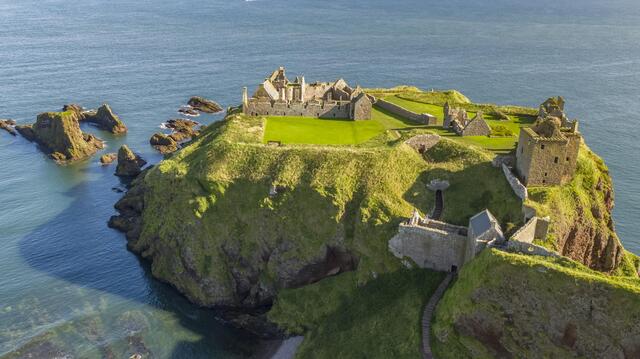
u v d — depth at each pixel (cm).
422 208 8544
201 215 9162
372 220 8250
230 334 8256
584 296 5753
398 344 6838
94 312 8562
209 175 9400
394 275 7862
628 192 12362
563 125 9562
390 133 10538
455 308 6512
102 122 16762
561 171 8156
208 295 8906
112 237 10750
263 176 9250
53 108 18025
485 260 6359
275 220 8838
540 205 7775
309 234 8625
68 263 9838
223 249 9081
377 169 8994
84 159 14650
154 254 9900
